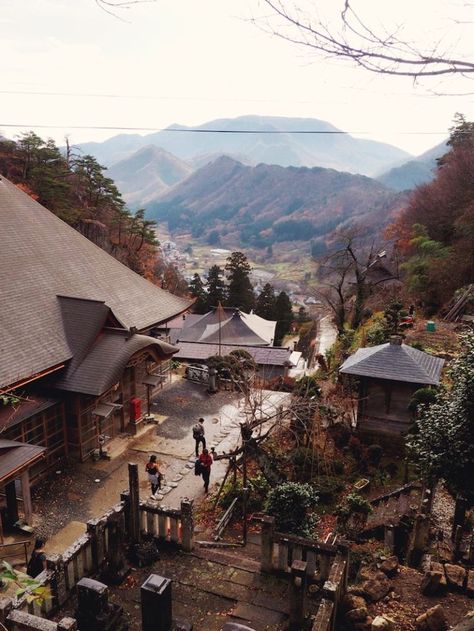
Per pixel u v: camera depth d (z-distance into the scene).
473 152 45.16
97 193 54.19
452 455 10.70
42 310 18.27
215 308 42.12
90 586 6.79
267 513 11.19
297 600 7.11
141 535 9.29
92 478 16.16
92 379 16.58
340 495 15.26
